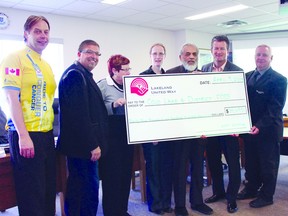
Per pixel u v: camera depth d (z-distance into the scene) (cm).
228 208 261
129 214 254
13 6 461
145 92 227
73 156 195
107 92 230
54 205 192
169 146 258
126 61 231
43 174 177
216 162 280
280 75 257
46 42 177
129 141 221
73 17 547
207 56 774
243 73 248
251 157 287
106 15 549
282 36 744
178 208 253
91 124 195
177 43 738
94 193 220
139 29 661
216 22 648
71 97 191
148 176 265
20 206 172
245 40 777
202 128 238
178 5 505
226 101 243
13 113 162
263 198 275
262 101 260
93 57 204
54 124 293
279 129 259
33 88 171
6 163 205
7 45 475
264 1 495
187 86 237
